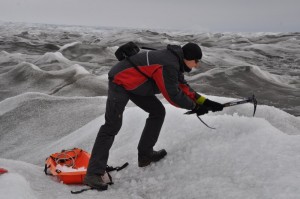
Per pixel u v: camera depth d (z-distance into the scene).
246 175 3.06
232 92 10.62
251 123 3.62
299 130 4.93
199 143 3.71
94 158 3.54
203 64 15.92
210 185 3.13
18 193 2.81
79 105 7.03
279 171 2.94
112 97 3.45
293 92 10.72
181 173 3.47
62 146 5.47
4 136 6.48
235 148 3.41
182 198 3.18
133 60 3.38
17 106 7.26
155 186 3.50
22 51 21.19
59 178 3.67
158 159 3.80
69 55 16.89
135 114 4.98
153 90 3.46
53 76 10.34
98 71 14.12
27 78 10.36
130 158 4.14
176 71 3.27
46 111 6.99
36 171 3.89
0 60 15.48
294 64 17.56
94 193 3.43
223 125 3.79
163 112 3.69
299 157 3.02
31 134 6.39
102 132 3.54
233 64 16.72
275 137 3.35
